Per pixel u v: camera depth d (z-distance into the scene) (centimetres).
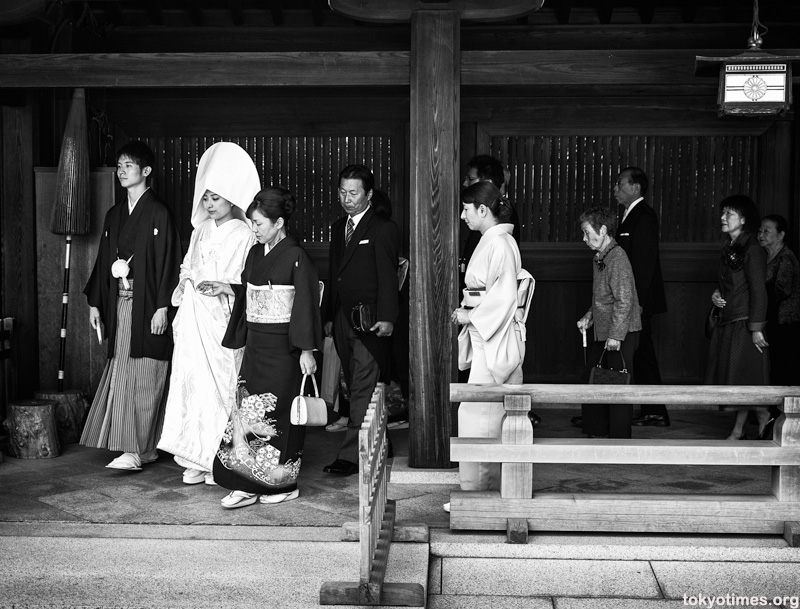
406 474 474
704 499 392
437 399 481
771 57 432
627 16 667
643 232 578
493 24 665
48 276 603
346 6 477
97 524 404
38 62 495
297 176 692
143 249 502
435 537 391
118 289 511
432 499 445
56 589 346
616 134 680
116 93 688
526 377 691
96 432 511
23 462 523
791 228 674
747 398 387
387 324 487
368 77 486
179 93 687
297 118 687
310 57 488
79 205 577
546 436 577
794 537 378
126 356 505
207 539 384
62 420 567
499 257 416
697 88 668
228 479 433
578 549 378
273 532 394
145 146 513
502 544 383
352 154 689
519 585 366
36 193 604
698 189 682
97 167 602
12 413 530
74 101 576
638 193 589
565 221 689
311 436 603
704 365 685
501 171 513
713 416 655
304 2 665
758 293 527
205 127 689
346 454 499
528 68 482
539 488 455
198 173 490
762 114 436
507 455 390
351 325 492
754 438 567
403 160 685
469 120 684
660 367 688
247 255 461
